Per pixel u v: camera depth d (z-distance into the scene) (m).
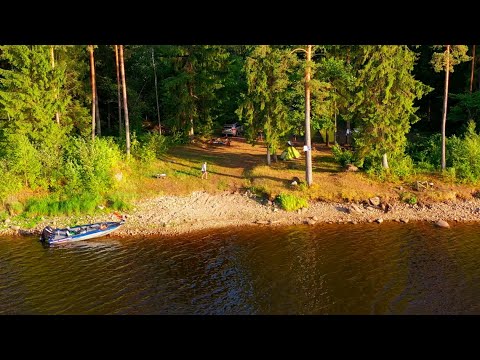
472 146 32.19
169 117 41.44
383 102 29.94
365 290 18.17
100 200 29.50
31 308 17.17
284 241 24.14
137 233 25.83
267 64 30.58
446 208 28.14
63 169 30.73
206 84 38.28
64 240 24.23
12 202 28.83
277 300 17.50
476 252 21.91
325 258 21.66
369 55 30.30
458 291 17.88
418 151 35.41
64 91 35.44
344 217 27.45
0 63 38.69
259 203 29.42
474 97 37.34
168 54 38.47
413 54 30.25
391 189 30.05
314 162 34.69
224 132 44.19
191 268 20.84
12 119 32.34
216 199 30.09
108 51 41.50
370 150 31.19
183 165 34.78
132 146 34.97
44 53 32.16
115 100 43.00
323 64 32.12
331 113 34.44
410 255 21.75
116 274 20.23
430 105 47.84
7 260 22.00
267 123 32.25
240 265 21.06
